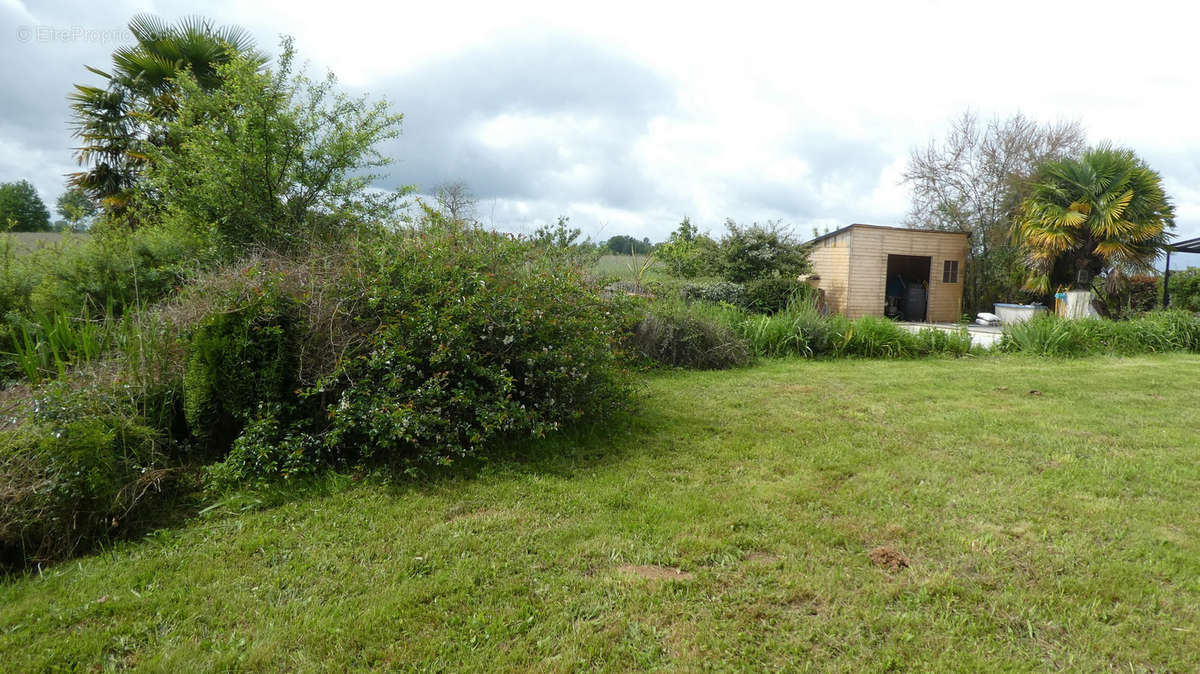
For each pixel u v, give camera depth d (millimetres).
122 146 11227
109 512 3014
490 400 4316
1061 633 2332
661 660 2164
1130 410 6059
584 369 4824
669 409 6004
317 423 3969
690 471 4164
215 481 3482
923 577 2717
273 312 3885
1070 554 2928
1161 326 11375
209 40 10977
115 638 2240
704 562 2861
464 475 3973
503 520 3285
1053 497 3650
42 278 5594
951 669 2125
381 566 2779
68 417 3182
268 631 2283
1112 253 15453
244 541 3002
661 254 16812
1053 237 15648
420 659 2146
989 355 10531
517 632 2314
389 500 3541
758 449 4641
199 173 6465
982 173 21547
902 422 5543
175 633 2281
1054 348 10484
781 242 17312
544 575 2717
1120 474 4066
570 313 4926
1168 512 3434
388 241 4914
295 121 6875
